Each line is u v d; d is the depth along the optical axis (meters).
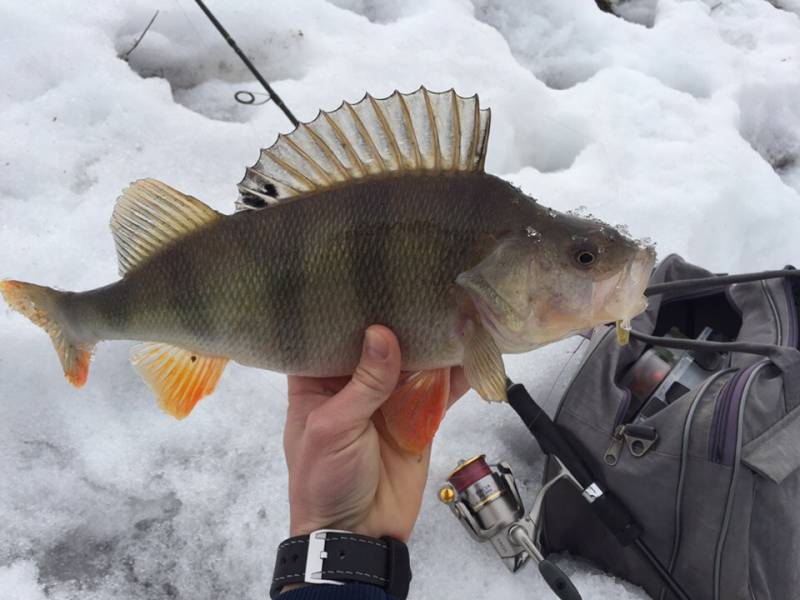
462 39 0.70
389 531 0.35
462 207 0.30
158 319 0.32
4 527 0.43
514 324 0.31
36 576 0.42
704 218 0.61
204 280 0.31
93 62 0.61
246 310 0.31
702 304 0.51
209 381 0.35
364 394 0.31
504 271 0.30
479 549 0.44
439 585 0.42
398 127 0.30
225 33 0.52
